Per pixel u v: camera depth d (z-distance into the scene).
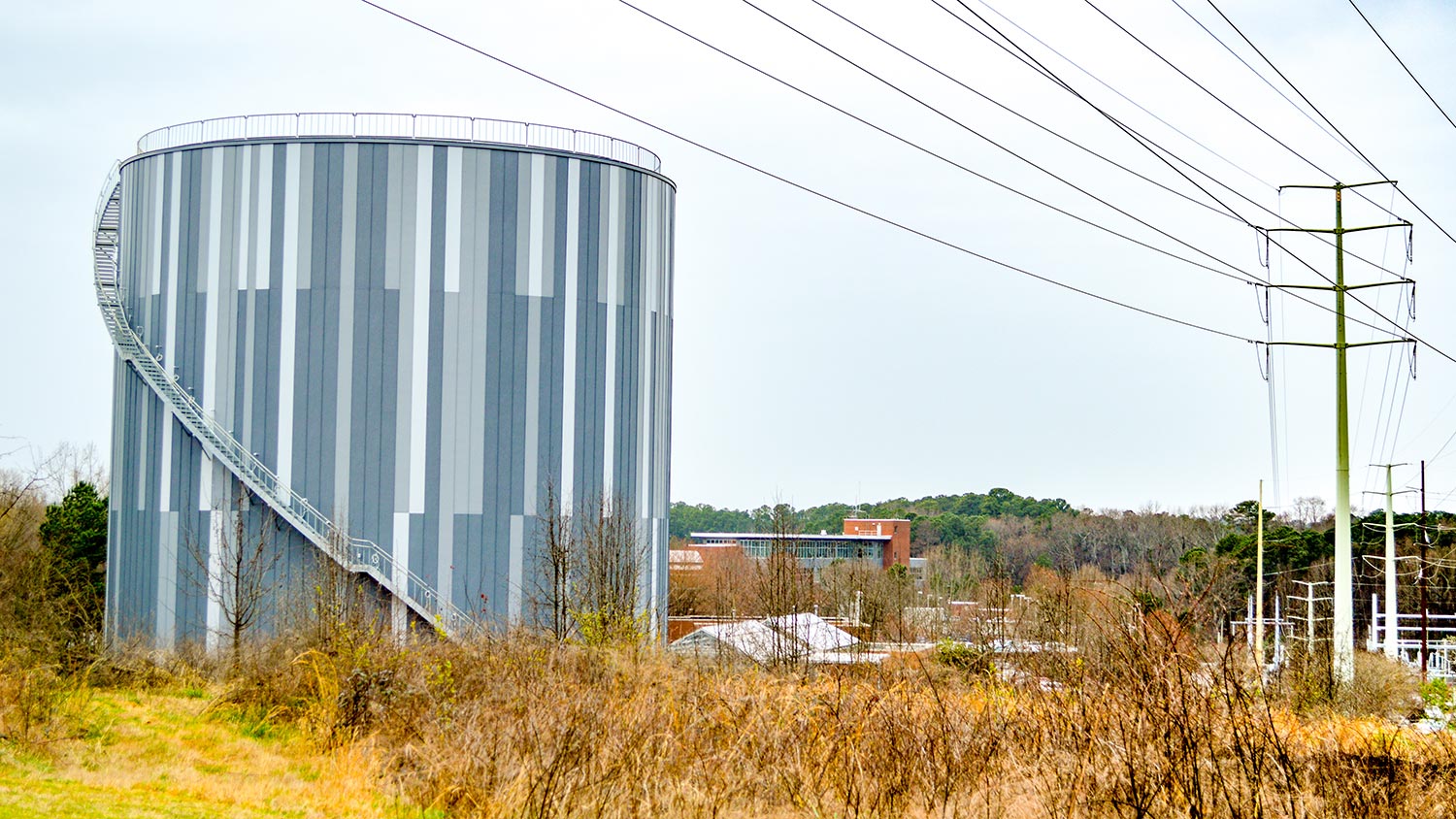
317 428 43.34
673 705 20.75
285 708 25.80
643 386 49.00
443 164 44.31
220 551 43.06
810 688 21.77
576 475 45.50
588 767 17.08
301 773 20.50
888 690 20.95
